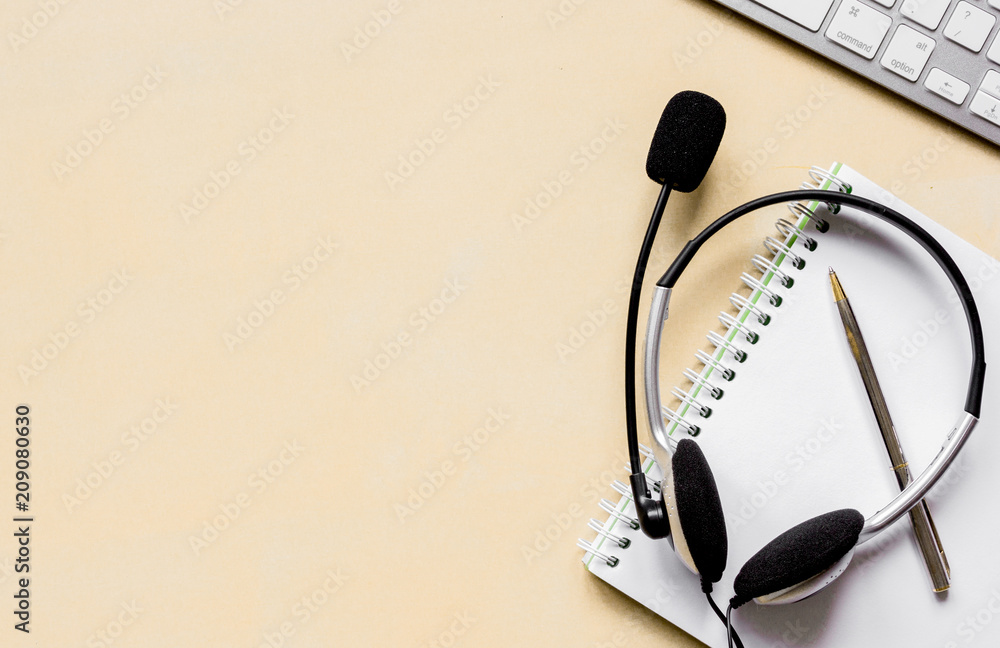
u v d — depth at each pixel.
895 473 0.55
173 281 0.63
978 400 0.52
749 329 0.59
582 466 0.61
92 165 0.64
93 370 0.63
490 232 0.62
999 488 0.57
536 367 0.61
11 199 0.64
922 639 0.56
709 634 0.57
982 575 0.56
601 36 0.62
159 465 0.63
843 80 0.61
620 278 0.61
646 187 0.62
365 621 0.61
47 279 0.64
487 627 0.60
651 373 0.53
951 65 0.58
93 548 0.62
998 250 0.60
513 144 0.62
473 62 0.62
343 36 0.63
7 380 0.63
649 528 0.51
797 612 0.57
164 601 0.62
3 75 0.64
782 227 0.59
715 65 0.61
